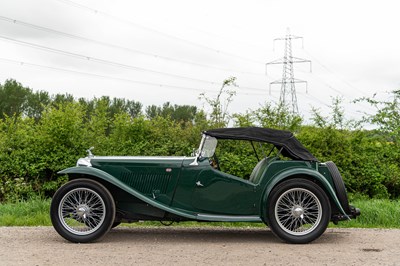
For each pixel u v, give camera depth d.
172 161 7.31
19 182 12.31
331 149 13.09
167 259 6.00
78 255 6.18
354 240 7.33
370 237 7.59
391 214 9.36
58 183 12.44
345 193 7.35
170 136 13.53
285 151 7.55
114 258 6.03
